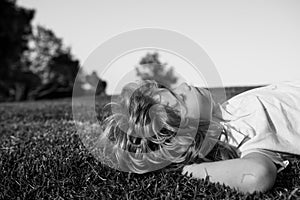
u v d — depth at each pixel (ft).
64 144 9.84
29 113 19.56
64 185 7.14
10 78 71.72
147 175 7.32
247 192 6.23
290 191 6.38
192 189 6.50
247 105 8.13
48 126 13.91
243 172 6.47
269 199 6.02
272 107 8.00
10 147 10.28
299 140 7.61
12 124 16.14
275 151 7.39
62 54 77.92
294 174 7.10
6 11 72.74
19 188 7.14
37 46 76.95
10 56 72.43
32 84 73.31
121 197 6.50
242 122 7.75
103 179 7.17
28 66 75.51
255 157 6.87
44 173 7.64
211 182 6.57
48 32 77.20
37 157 8.86
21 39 73.87
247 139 7.46
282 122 7.77
